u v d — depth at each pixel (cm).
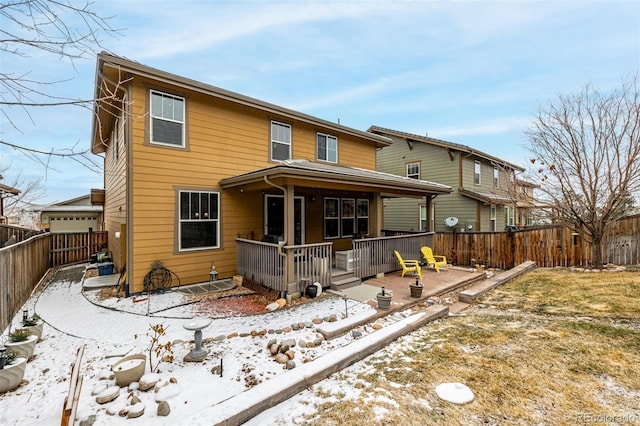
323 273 662
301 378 302
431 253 945
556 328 429
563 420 243
